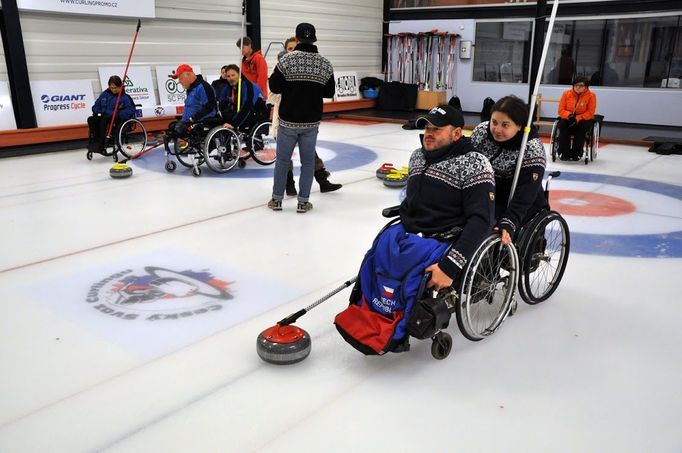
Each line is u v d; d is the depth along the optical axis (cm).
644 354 263
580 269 367
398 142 884
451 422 213
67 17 804
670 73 984
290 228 447
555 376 245
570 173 662
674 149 786
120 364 252
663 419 216
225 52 1020
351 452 197
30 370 247
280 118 467
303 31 452
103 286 336
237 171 655
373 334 236
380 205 517
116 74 866
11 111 766
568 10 1048
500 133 271
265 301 317
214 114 620
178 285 338
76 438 203
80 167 679
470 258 243
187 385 237
